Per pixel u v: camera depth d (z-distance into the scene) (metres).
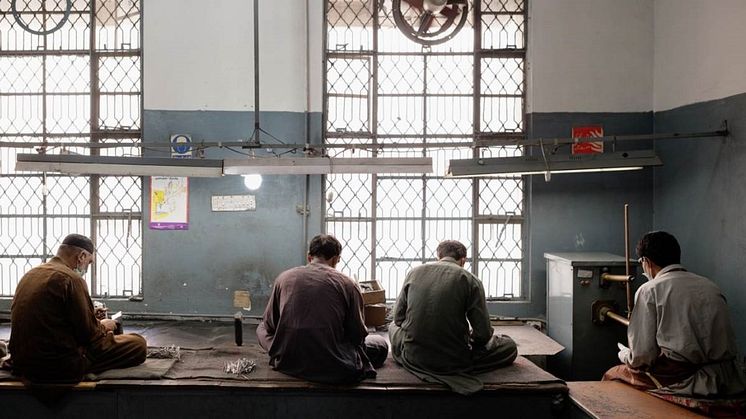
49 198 4.84
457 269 3.29
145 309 4.79
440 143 4.53
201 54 4.70
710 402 2.57
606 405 2.73
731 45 3.70
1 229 4.83
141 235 4.82
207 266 4.76
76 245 3.26
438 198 4.86
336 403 3.05
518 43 4.81
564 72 4.69
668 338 2.70
